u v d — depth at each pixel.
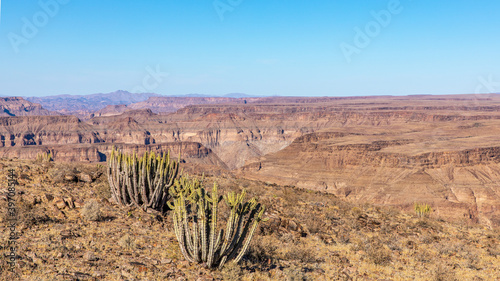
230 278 10.41
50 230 12.01
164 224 14.68
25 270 9.14
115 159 15.96
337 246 15.84
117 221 14.06
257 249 12.90
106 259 10.60
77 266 9.85
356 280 12.12
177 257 11.44
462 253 16.33
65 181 17.34
